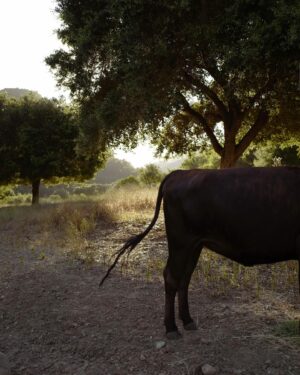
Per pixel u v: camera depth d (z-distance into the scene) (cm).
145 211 1259
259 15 1100
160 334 446
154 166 4572
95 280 647
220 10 1170
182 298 454
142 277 647
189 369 371
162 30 1175
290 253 407
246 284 582
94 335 456
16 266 765
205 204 418
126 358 400
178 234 432
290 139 1853
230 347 404
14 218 1438
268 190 404
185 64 1322
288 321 451
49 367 396
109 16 1251
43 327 489
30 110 2453
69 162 2506
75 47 1327
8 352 432
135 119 1295
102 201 1437
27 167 2456
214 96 1473
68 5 1352
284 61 1100
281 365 367
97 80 1408
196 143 1834
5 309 553
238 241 413
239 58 1107
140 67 1191
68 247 884
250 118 1705
